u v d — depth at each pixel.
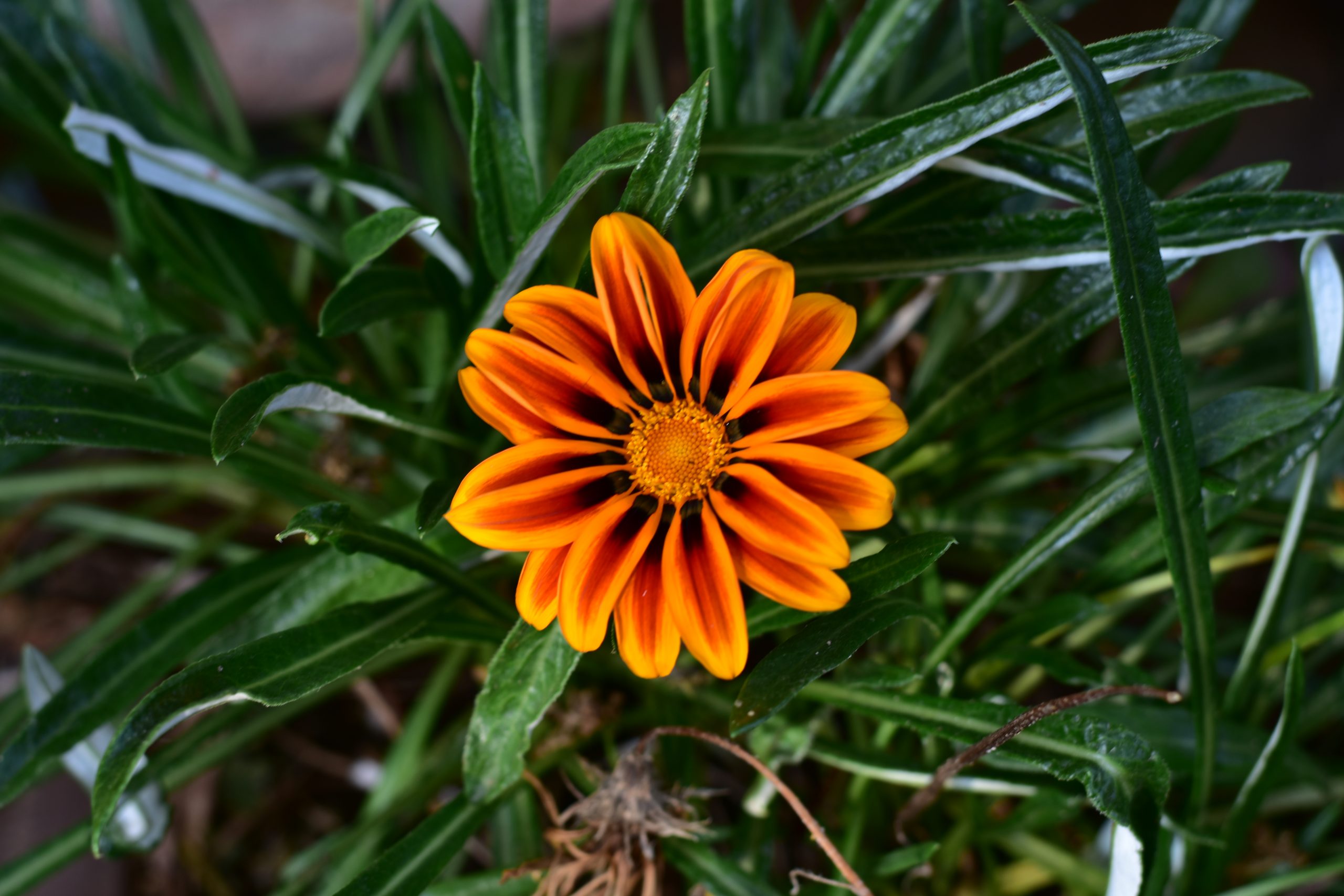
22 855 0.50
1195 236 0.40
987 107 0.39
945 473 0.49
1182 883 0.45
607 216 0.37
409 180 0.72
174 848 0.52
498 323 0.42
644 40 0.63
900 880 0.47
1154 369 0.39
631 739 0.49
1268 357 0.52
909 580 0.39
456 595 0.43
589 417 0.38
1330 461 0.50
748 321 0.37
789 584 0.37
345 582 0.43
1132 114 0.42
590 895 0.44
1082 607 0.44
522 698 0.41
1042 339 0.44
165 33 0.55
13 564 0.61
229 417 0.38
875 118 0.44
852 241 0.42
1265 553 0.47
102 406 0.42
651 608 0.37
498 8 0.46
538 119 0.47
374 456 0.50
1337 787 0.48
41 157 0.67
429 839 0.42
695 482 0.38
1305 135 0.76
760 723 0.38
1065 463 0.51
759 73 0.51
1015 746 0.40
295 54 0.69
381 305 0.44
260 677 0.39
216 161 0.54
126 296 0.47
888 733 0.45
